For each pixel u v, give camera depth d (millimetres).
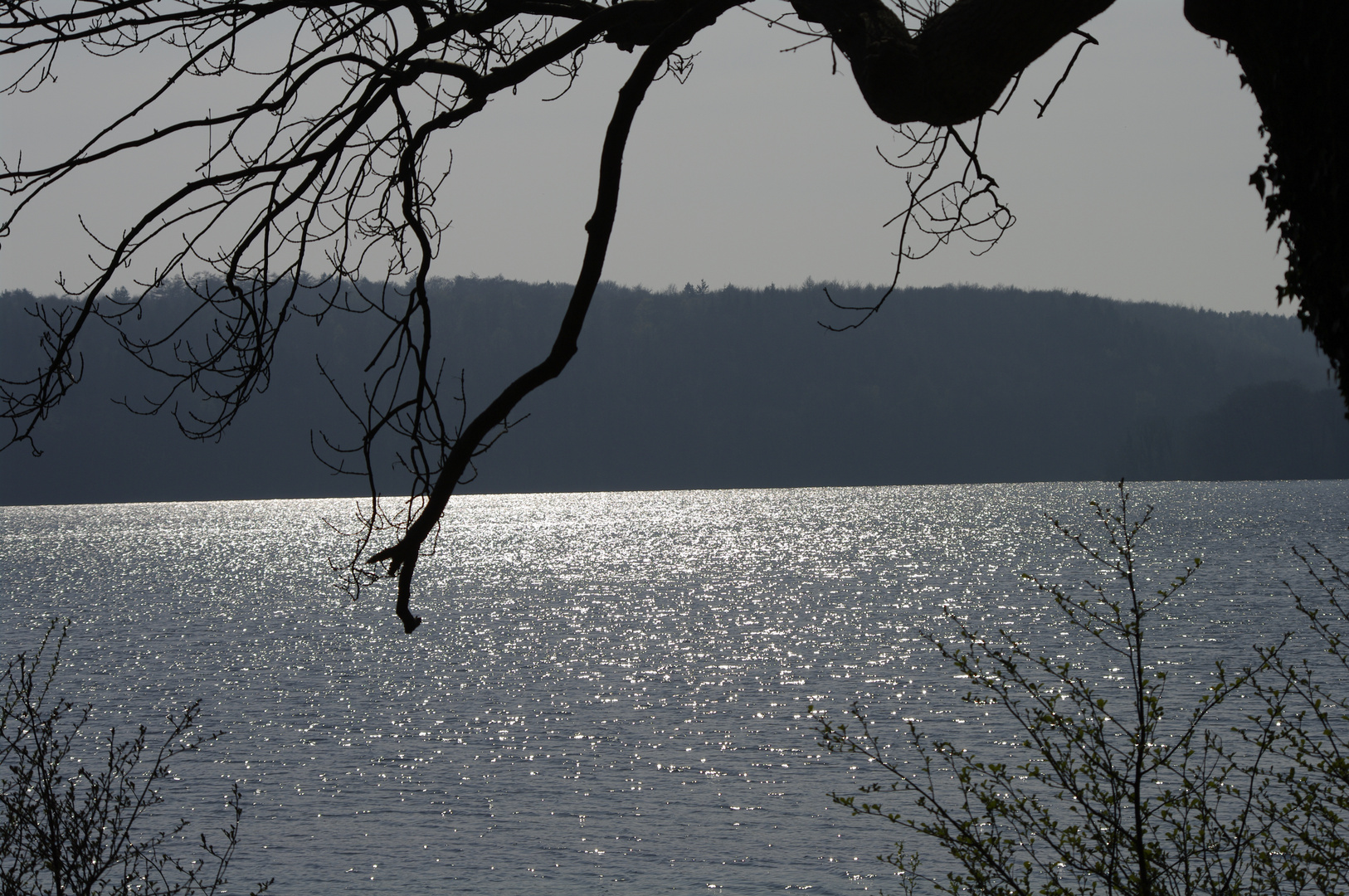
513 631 96312
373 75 7078
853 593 120062
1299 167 5523
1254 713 41625
